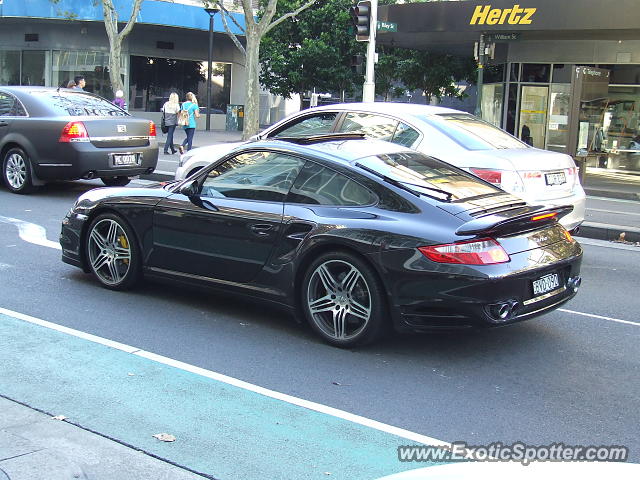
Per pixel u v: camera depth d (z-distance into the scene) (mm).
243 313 6391
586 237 11383
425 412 4480
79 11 30953
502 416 4457
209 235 6105
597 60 21312
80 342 5539
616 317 6738
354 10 18734
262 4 32125
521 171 7867
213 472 3668
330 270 5527
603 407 4641
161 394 4629
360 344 5457
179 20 32062
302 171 5887
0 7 31641
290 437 4082
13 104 12281
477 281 4973
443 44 23578
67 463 3566
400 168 5871
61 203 11758
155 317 6199
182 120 21094
